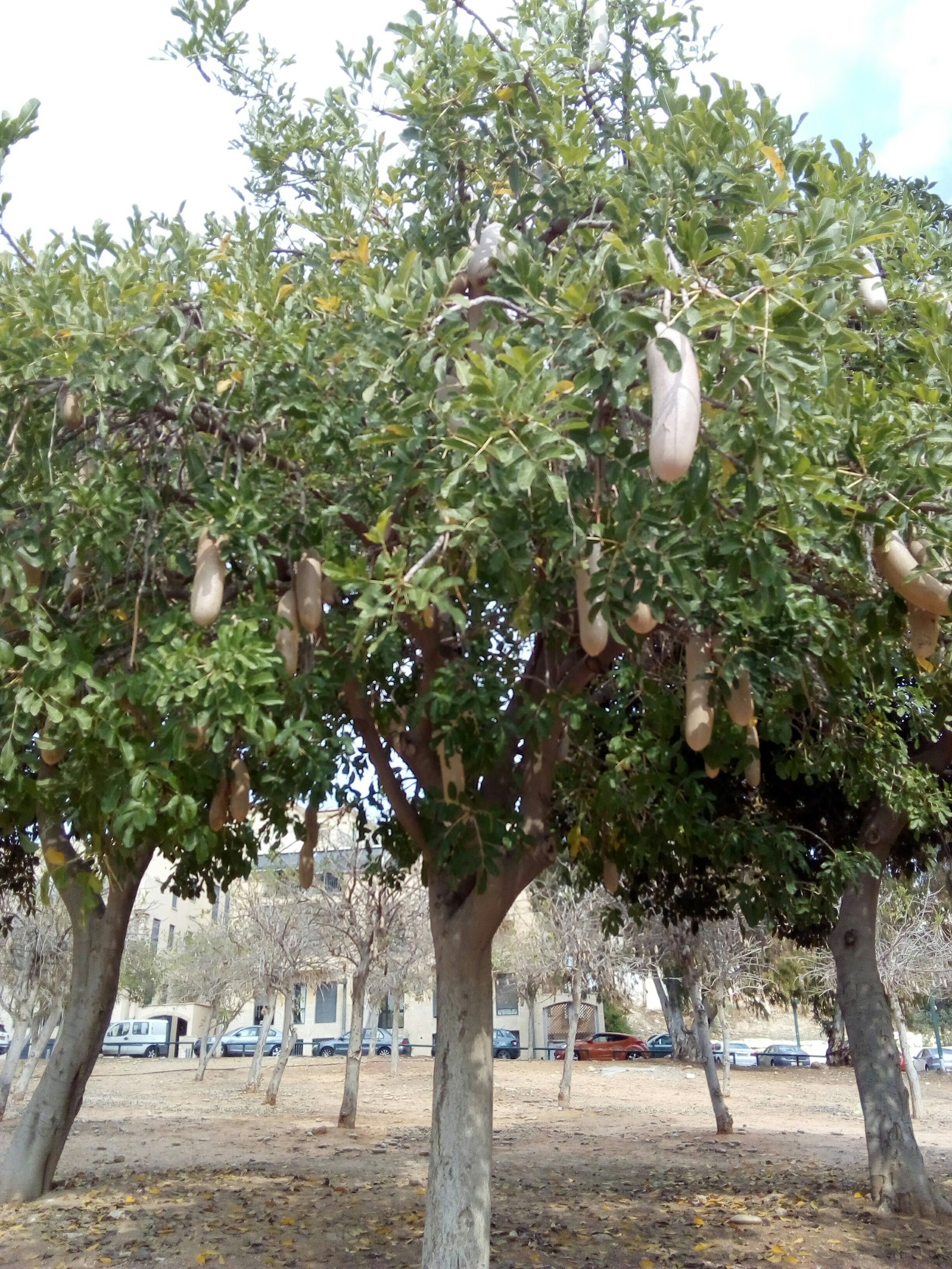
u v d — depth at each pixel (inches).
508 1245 328.2
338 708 276.7
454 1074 250.4
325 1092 912.9
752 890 315.3
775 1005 1374.3
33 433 193.0
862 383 204.2
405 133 240.7
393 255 266.8
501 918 261.6
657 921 728.3
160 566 219.8
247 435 230.1
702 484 157.9
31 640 178.5
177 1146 549.6
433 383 184.2
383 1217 365.1
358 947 678.5
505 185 250.5
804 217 163.8
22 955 660.7
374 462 217.5
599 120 271.3
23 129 199.3
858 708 308.2
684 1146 589.9
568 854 381.7
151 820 174.2
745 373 140.3
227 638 175.3
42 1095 393.4
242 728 205.9
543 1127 694.5
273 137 290.2
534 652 272.7
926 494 167.6
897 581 171.3
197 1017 1689.2
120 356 189.6
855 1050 403.2
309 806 242.7
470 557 200.2
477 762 235.0
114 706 177.0
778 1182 452.1
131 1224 347.9
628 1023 1834.4
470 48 227.1
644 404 165.3
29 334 187.5
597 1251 319.9
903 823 398.0
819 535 193.9
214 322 215.0
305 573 198.7
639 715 321.7
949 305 248.8
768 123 211.5
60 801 202.7
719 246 155.6
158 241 225.9
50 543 192.1
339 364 223.8
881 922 785.6
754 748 231.5
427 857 274.8
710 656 194.4
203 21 285.0
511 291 184.4
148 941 1562.5
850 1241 334.3
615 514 174.4
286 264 232.2
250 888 971.9
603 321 154.0
